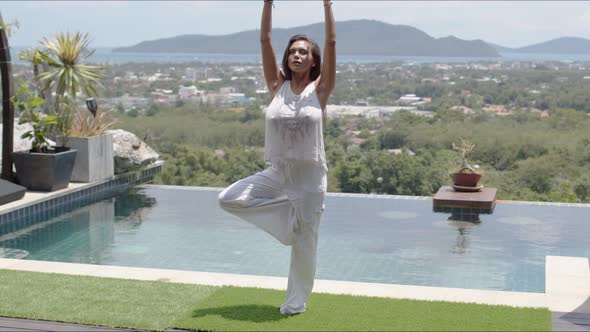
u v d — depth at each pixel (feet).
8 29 25.94
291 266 12.07
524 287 16.33
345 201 28.35
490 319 11.68
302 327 11.20
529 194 44.98
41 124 27.20
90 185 28.71
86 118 29.89
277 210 11.81
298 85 11.87
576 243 21.04
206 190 30.68
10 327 11.23
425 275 17.39
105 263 18.38
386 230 22.77
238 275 15.06
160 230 22.56
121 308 12.23
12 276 14.58
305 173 11.55
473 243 20.95
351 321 11.54
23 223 23.53
